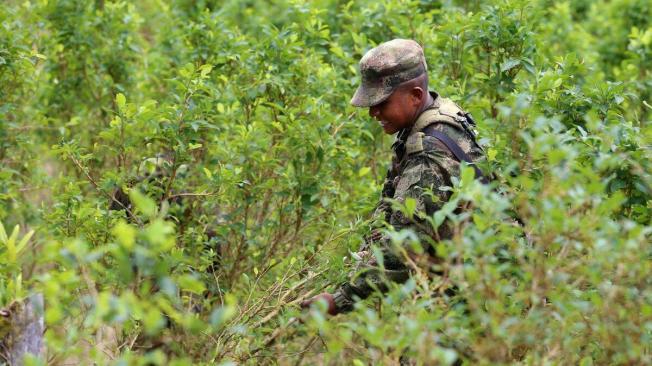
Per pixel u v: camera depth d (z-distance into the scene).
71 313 3.27
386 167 6.00
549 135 3.21
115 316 2.52
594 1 9.41
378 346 3.12
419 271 3.15
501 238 3.12
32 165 6.55
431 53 6.18
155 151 5.61
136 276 3.49
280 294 4.60
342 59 6.37
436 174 3.88
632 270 2.99
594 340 3.22
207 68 4.84
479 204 3.05
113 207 5.17
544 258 3.15
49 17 6.78
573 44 7.60
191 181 5.61
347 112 5.55
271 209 5.65
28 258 5.73
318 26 6.39
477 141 3.98
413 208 3.20
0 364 3.69
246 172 5.09
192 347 4.05
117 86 6.39
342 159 5.29
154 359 2.70
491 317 2.87
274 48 5.66
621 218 4.31
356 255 3.97
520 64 5.47
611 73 8.02
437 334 3.00
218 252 5.44
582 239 2.96
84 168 4.84
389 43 4.16
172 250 3.85
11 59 5.74
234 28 6.24
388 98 4.13
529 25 5.65
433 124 4.05
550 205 2.93
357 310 3.85
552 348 3.08
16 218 6.43
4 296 3.64
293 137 5.11
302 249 5.22
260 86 5.47
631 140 4.12
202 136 5.67
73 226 4.62
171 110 4.82
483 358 2.90
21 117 6.58
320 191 5.32
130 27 7.07
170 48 6.95
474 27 5.72
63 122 6.94
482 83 5.63
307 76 5.70
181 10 7.95
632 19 8.38
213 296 5.32
